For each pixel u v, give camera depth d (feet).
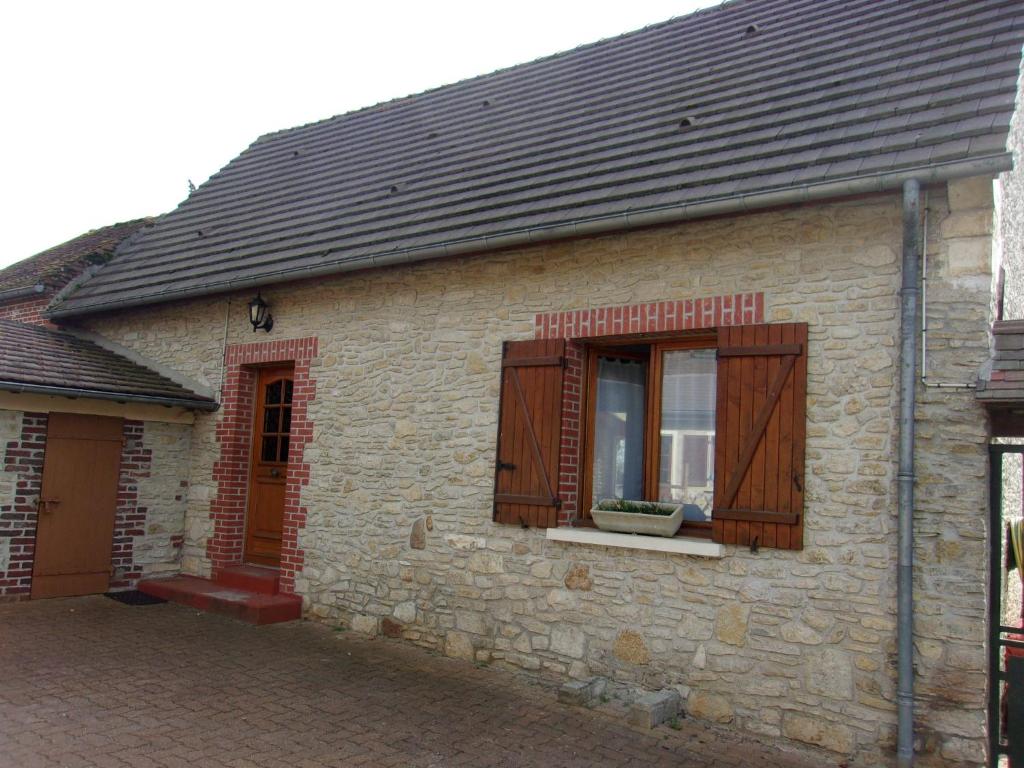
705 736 16.70
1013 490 21.09
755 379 17.49
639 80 26.86
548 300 20.98
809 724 16.15
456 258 22.97
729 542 17.38
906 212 15.43
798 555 16.67
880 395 16.14
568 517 20.38
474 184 25.00
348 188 30.55
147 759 14.17
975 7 20.29
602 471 21.24
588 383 21.20
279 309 27.55
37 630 22.56
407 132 33.45
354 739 15.64
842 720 15.83
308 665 20.42
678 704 17.67
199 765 14.03
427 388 23.21
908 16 21.70
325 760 14.55
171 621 24.32
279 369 28.99
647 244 19.49
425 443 23.04
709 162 19.25
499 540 21.13
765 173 17.66
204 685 18.45
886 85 18.86
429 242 22.35
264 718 16.52
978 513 14.93
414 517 22.99
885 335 16.21
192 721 16.15
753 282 17.88
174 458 29.94
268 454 28.99
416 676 19.89
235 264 28.40
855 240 16.78
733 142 19.66
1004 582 17.52
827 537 16.39
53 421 26.76
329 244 26.04
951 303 15.53
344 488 24.77
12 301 36.99
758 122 20.10
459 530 21.97
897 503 15.71
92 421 27.76
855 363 16.48
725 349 17.94
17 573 25.85
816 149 17.69
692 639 17.76
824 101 19.56
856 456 16.25
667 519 18.35
